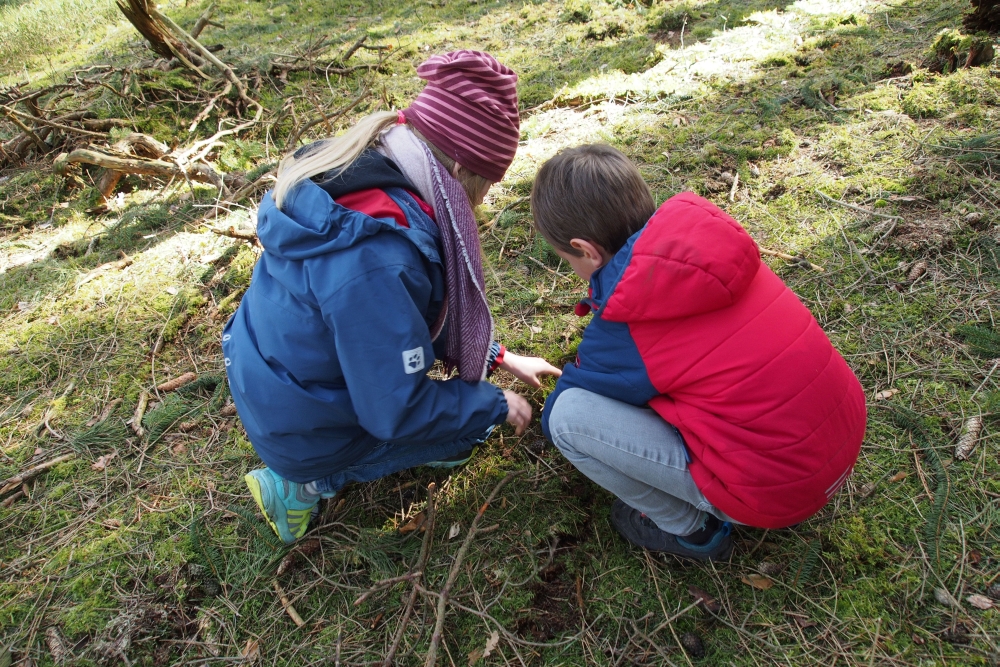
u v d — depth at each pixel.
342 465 1.69
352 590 1.76
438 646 1.60
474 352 1.63
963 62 3.15
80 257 3.09
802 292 2.31
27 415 2.33
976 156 2.59
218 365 2.47
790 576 1.65
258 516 1.92
